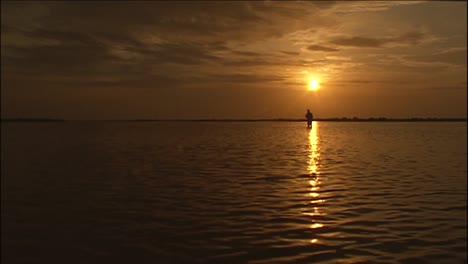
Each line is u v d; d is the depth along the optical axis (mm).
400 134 84500
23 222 17562
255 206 18156
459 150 45562
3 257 13797
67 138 76438
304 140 63125
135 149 48875
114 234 15172
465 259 12312
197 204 18812
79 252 13805
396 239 13859
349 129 120062
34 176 29094
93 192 22594
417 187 22375
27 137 81625
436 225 15383
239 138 70312
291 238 13969
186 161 34969
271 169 29203
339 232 14508
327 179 24766
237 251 12945
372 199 19406
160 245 13766
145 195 21156
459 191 21359
